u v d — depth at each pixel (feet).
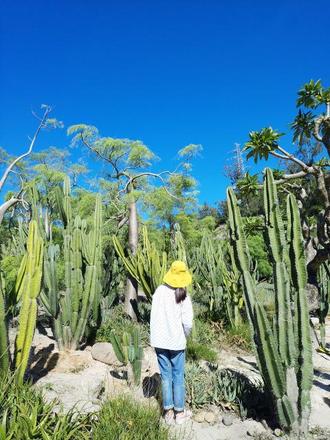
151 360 17.28
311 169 17.83
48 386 12.61
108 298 27.40
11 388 9.70
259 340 11.13
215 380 13.57
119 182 35.32
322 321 20.63
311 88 17.58
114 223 35.24
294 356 11.03
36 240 11.65
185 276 11.96
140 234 35.99
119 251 24.36
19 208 33.47
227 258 33.81
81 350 17.93
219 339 21.27
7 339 10.80
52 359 15.83
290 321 11.07
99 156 34.81
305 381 10.99
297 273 11.09
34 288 11.34
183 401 11.64
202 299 28.78
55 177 38.81
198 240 45.01
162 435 9.24
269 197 11.52
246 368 17.35
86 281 18.02
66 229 18.89
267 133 17.24
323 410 13.03
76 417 9.56
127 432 8.85
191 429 11.10
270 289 31.42
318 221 18.43
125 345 13.74
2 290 10.88
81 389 12.73
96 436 8.60
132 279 25.89
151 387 13.61
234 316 23.09
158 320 11.75
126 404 10.22
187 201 38.52
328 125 17.51
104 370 15.26
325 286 20.74
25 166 51.88
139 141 34.78
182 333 11.73
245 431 11.37
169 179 36.81
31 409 8.98
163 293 11.82
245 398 12.64
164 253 21.93
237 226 11.84
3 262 21.89
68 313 17.39
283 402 10.94
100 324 19.12
